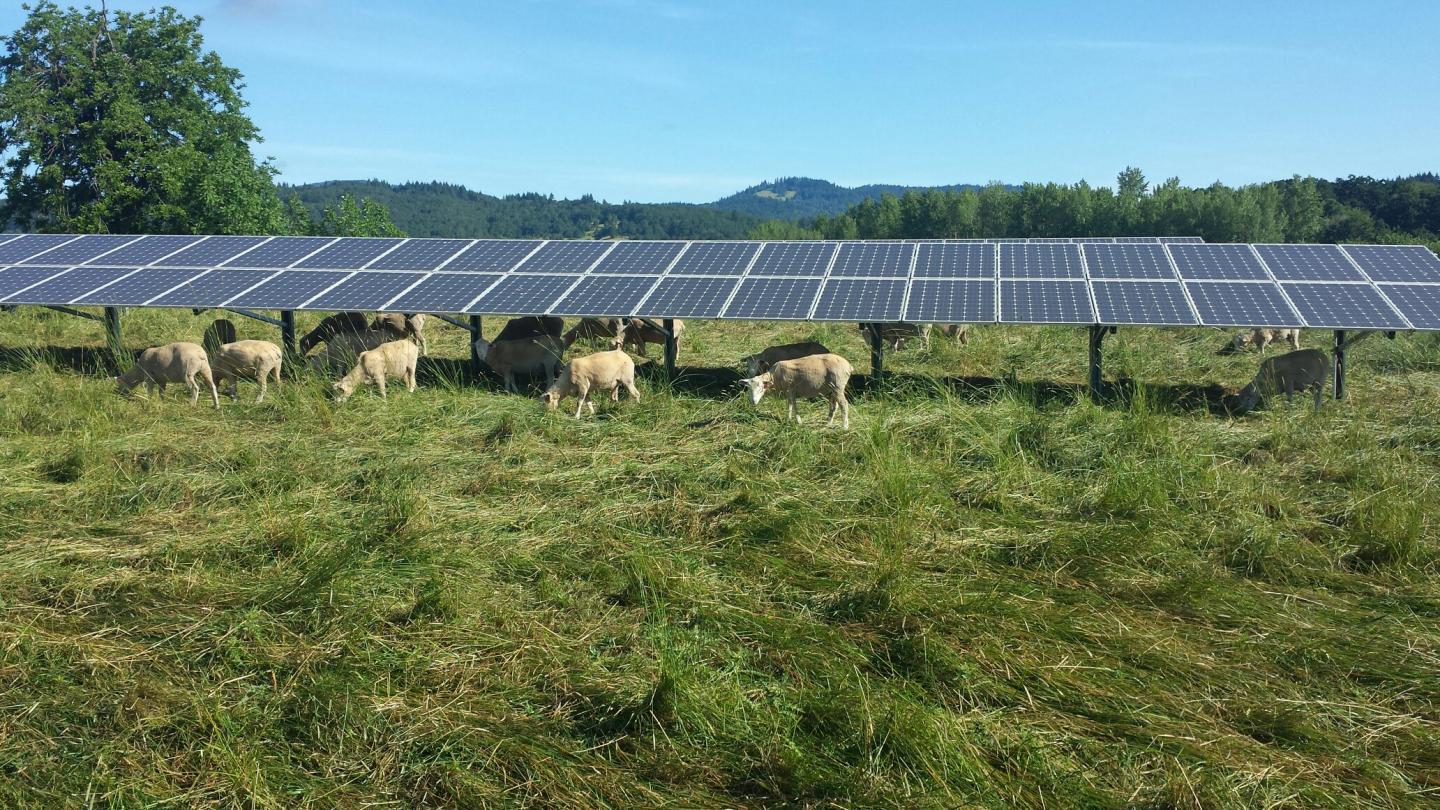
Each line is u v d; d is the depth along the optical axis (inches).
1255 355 705.6
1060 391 588.4
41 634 262.7
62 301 646.5
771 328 864.9
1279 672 248.5
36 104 1448.1
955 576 306.8
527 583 305.0
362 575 296.7
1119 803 197.3
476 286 653.9
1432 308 541.0
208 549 321.7
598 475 403.2
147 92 1592.0
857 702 229.3
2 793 200.2
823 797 200.7
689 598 287.6
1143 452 422.9
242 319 907.4
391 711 231.1
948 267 649.0
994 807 194.5
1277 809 195.8
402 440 458.3
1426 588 293.3
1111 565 309.3
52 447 429.4
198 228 1518.2
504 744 218.2
